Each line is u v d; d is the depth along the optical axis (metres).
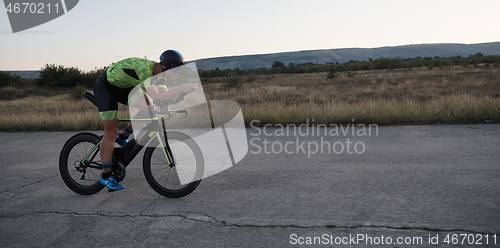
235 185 3.87
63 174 3.92
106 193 3.86
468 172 3.89
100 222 3.03
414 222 2.66
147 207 3.34
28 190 4.16
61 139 8.37
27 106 22.17
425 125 7.52
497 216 2.69
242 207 3.19
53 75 45.28
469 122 7.54
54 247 2.60
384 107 8.88
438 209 2.88
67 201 3.67
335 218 2.82
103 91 3.47
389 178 3.82
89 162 3.83
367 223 2.69
